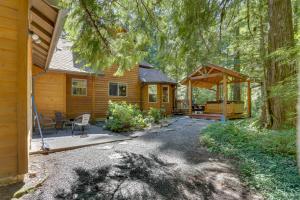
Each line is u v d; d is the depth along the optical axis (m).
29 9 3.38
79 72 10.34
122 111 9.01
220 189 3.17
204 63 6.87
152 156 4.86
